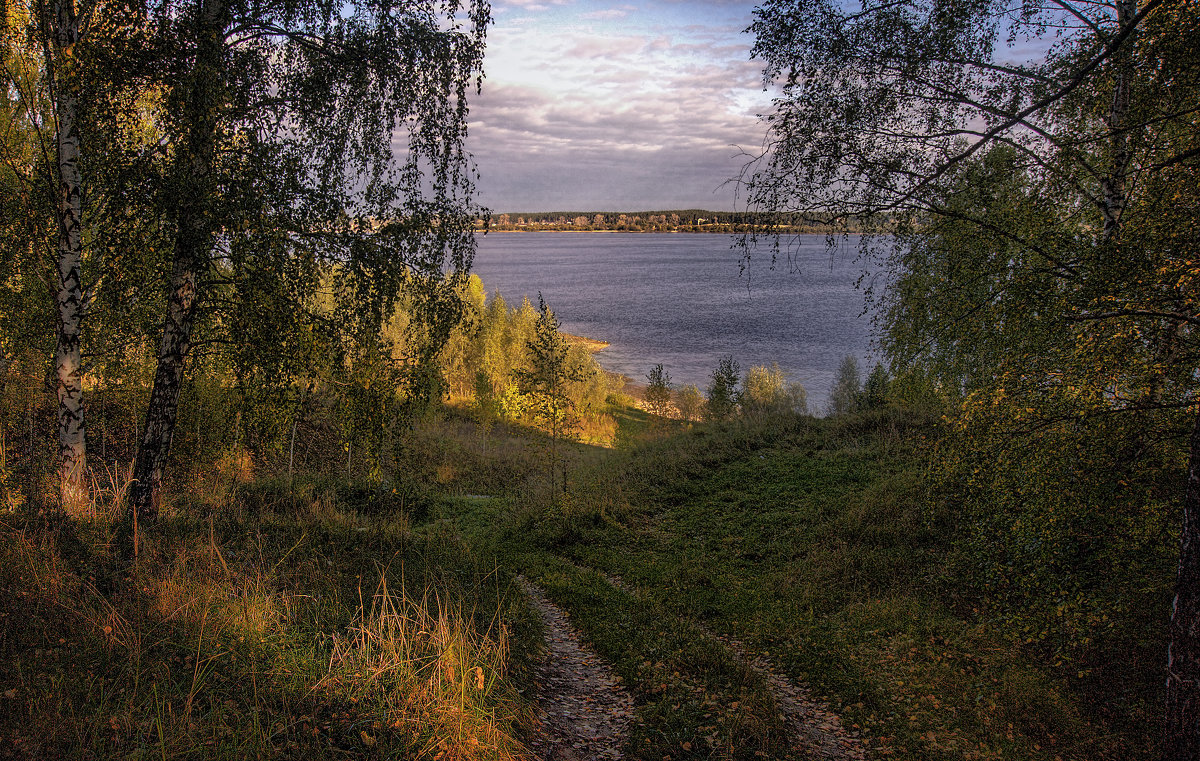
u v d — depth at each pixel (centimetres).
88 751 327
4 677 380
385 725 420
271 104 713
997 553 655
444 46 801
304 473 1848
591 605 925
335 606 606
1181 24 539
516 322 6003
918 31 681
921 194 706
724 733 535
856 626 836
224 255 727
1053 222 724
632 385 6506
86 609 475
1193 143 602
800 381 6275
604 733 543
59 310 879
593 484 1705
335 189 768
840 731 594
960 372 1017
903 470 1375
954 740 569
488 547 1295
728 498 1493
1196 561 416
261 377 812
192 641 465
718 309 12306
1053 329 614
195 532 792
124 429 1573
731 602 946
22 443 1220
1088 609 621
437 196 845
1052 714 600
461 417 4462
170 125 641
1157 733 559
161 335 862
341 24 754
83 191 894
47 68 831
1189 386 509
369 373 844
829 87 679
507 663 609
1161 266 506
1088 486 552
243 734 370
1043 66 744
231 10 691
